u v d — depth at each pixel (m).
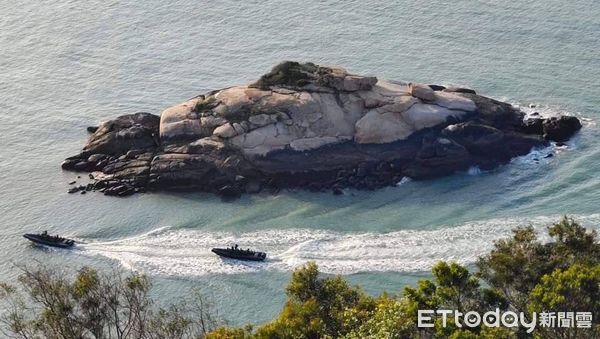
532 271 124.81
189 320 144.38
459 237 190.12
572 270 113.62
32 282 158.00
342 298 132.12
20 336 156.38
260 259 186.75
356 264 184.12
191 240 196.00
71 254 193.38
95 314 136.75
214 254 189.75
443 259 183.62
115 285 157.12
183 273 185.12
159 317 150.38
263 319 170.88
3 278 185.88
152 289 180.62
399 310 118.38
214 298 177.25
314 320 121.94
